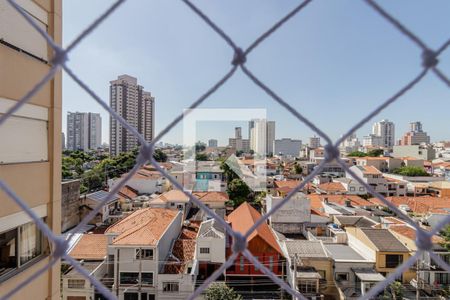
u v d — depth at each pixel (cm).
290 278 918
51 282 369
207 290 826
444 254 952
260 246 984
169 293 829
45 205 362
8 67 300
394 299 852
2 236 305
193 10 119
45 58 355
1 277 299
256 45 119
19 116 318
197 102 122
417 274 917
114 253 877
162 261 915
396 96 117
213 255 997
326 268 942
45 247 363
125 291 827
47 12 360
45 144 363
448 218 108
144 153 121
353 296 872
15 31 309
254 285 948
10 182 304
